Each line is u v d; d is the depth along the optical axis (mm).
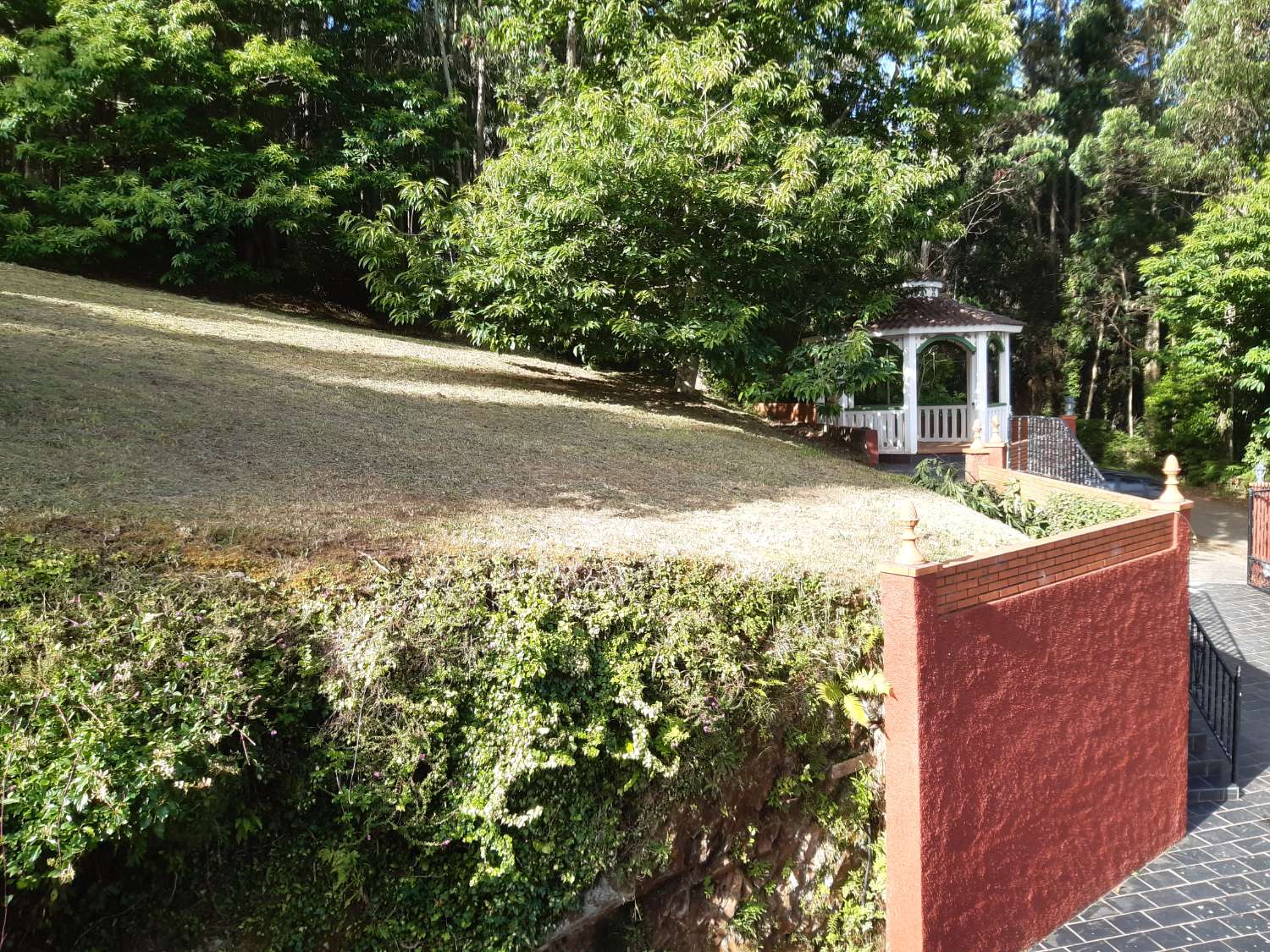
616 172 11328
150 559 3877
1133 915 5832
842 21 13969
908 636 4645
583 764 4164
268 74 17094
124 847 3129
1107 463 26453
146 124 15578
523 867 3902
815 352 12438
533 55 18859
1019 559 5316
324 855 3504
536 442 8719
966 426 17172
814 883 5137
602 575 4852
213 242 16719
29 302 10438
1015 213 31125
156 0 16625
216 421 6805
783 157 11406
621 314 12242
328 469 6168
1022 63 31141
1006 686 5238
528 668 3986
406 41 20797
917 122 14031
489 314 12750
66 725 2979
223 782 3242
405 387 10469
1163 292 20406
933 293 17891
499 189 12852
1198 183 26156
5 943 2857
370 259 13492
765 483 8812
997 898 5199
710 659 4719
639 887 4371
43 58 15070
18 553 3660
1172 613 6793
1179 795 6883
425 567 4402
